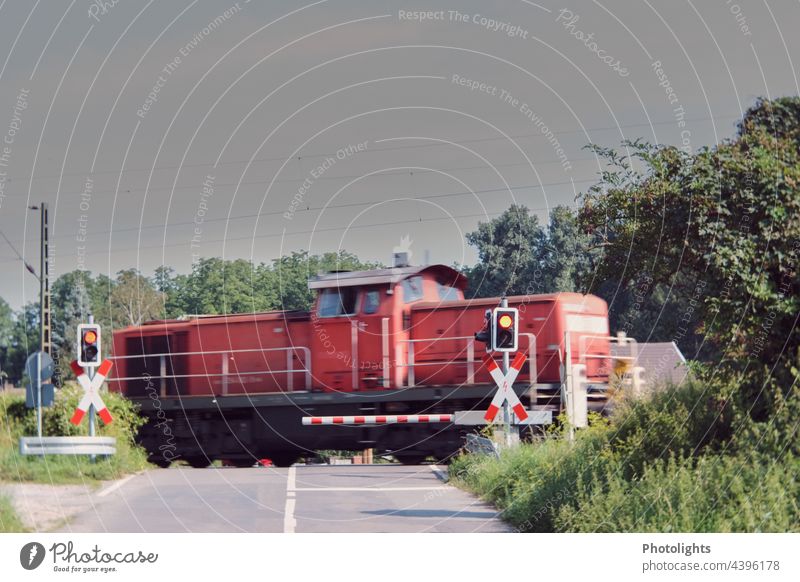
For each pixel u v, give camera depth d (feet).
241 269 126.82
